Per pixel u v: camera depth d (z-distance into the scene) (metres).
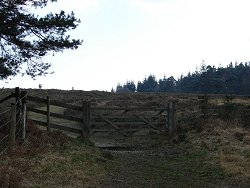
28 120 16.98
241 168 13.63
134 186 11.70
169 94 46.75
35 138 15.24
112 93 49.38
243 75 132.75
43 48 16.77
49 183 10.77
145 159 16.62
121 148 20.50
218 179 12.81
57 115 18.64
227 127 20.84
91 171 12.91
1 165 11.16
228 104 23.94
